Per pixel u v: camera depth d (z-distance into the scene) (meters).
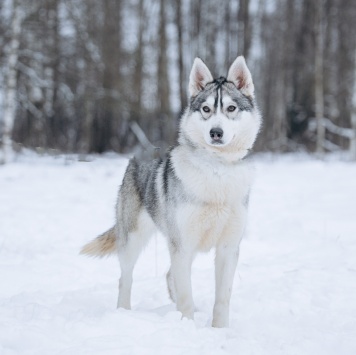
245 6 25.27
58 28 21.08
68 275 6.74
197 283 6.24
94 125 24.53
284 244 8.20
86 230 9.27
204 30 27.39
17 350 3.74
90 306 5.33
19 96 20.12
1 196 12.36
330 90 28.55
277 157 22.34
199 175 4.66
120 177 15.62
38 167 17.19
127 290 5.49
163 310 5.16
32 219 9.97
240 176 4.73
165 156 5.34
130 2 26.22
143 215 5.53
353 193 12.62
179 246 4.83
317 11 23.38
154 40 25.78
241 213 4.82
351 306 5.29
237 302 5.40
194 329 4.22
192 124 4.84
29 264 7.06
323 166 18.34
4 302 5.18
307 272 6.40
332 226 9.36
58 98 22.62
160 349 3.77
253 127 4.88
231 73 5.07
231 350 3.92
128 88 23.91
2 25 18.61
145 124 25.06
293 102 28.56
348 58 28.73
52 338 3.94
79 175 15.84
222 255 4.93
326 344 4.12
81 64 22.28
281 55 28.52
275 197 12.64
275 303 5.38
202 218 4.75
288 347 4.00
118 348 3.72
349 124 28.67
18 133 22.80
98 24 24.48
